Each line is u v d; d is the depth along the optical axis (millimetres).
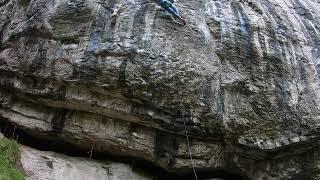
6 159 9812
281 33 10922
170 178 11320
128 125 10469
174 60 9852
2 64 10773
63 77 9922
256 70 10445
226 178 11430
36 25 10398
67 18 10148
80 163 10562
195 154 10586
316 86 10734
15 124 10875
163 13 10125
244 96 10367
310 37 11219
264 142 10406
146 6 10195
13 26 11141
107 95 10031
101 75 9719
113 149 10695
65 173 10195
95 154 10984
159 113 10016
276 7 11391
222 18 10570
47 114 10742
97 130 10453
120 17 10062
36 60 10195
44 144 11180
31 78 10391
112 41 9828
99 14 10102
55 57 10023
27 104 10891
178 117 10023
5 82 10812
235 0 11039
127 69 9672
